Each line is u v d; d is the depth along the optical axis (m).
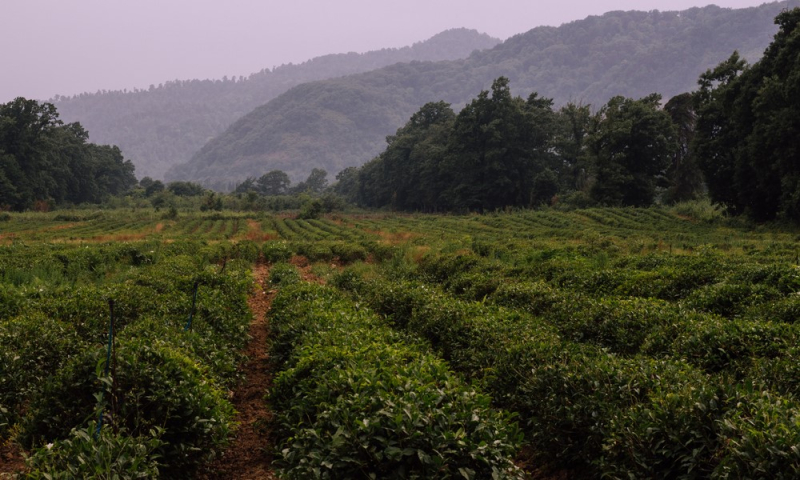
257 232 56.50
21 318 9.16
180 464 5.96
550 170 78.00
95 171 127.25
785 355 7.31
